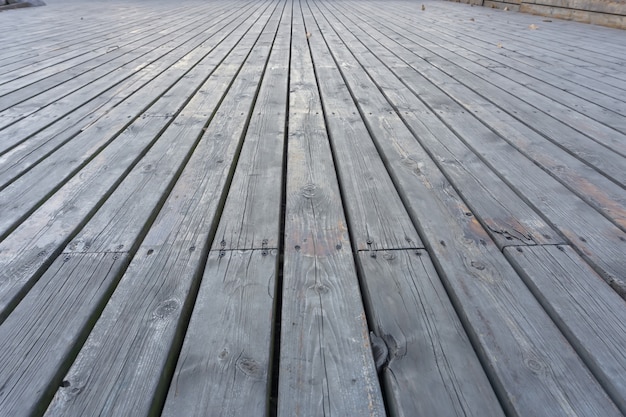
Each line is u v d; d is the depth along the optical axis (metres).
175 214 1.38
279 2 9.60
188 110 2.35
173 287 1.07
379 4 9.12
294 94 2.65
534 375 0.85
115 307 1.01
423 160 1.78
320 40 4.61
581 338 0.94
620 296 1.07
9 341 0.93
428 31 5.29
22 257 1.19
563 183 1.60
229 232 1.29
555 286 1.08
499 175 1.66
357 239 1.27
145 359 0.88
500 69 3.32
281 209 1.50
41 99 2.61
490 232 1.30
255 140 1.96
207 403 0.79
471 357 0.89
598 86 2.86
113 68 3.38
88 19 6.61
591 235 1.29
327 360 0.88
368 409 0.78
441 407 0.79
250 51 3.98
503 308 1.02
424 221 1.35
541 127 2.13
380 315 1.00
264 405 0.79
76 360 0.88
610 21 5.40
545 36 4.81
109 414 0.77
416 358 0.89
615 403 0.81
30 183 1.60
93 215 1.42
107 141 1.98
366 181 1.60
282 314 0.99
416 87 2.83
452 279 1.11
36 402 0.80
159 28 5.56
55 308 1.01
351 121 2.21
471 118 2.26
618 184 1.60
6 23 6.17
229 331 0.95
